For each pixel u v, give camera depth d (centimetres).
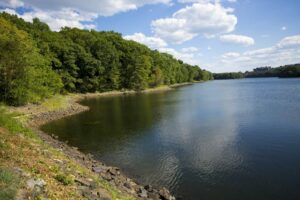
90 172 1351
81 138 2658
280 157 2028
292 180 1634
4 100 3684
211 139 2577
